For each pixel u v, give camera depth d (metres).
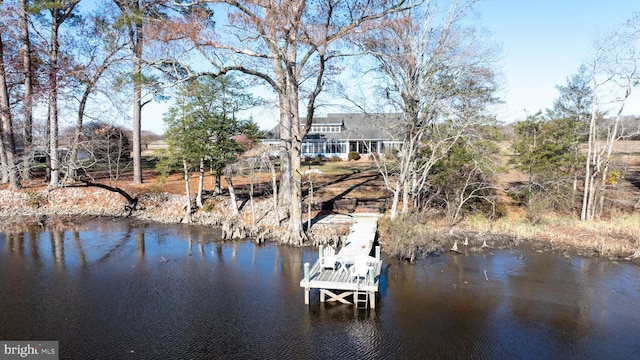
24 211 28.62
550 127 27.72
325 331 12.95
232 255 20.50
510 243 22.53
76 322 13.45
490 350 11.95
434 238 21.53
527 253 20.83
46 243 22.39
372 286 14.22
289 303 14.98
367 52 19.28
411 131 22.52
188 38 17.23
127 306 14.67
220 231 24.88
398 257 20.12
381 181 33.97
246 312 14.25
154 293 15.84
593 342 12.40
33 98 27.77
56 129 29.22
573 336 12.74
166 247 21.80
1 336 12.52
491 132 23.27
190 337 12.54
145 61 19.14
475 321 13.66
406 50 21.53
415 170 24.95
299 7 17.95
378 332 12.91
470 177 25.20
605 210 27.72
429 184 26.61
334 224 24.55
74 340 12.31
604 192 28.02
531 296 15.59
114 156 38.59
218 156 26.28
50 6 24.39
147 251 21.12
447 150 22.58
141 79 20.59
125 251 21.11
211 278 17.45
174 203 29.22
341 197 29.25
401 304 14.91
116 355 11.52
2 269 18.38
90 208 29.31
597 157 28.14
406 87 22.45
